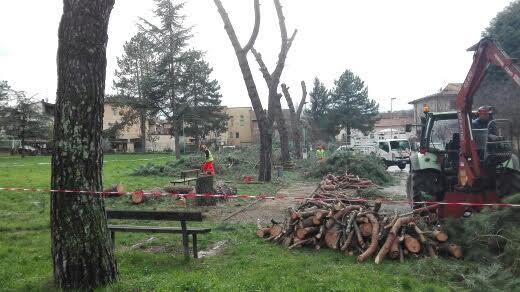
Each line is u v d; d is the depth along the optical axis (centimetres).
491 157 875
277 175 2453
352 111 7075
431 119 1114
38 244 843
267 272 624
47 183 1991
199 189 1345
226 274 620
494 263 599
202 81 5884
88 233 546
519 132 1278
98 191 558
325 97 7369
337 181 1884
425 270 619
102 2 548
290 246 780
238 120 9369
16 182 2025
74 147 538
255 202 1396
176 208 1288
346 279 584
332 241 757
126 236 907
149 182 2144
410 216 735
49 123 5684
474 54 851
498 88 2159
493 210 710
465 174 864
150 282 573
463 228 713
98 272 554
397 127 8844
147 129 7750
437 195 1015
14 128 5147
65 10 538
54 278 559
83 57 536
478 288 547
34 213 1187
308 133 6091
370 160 2289
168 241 859
